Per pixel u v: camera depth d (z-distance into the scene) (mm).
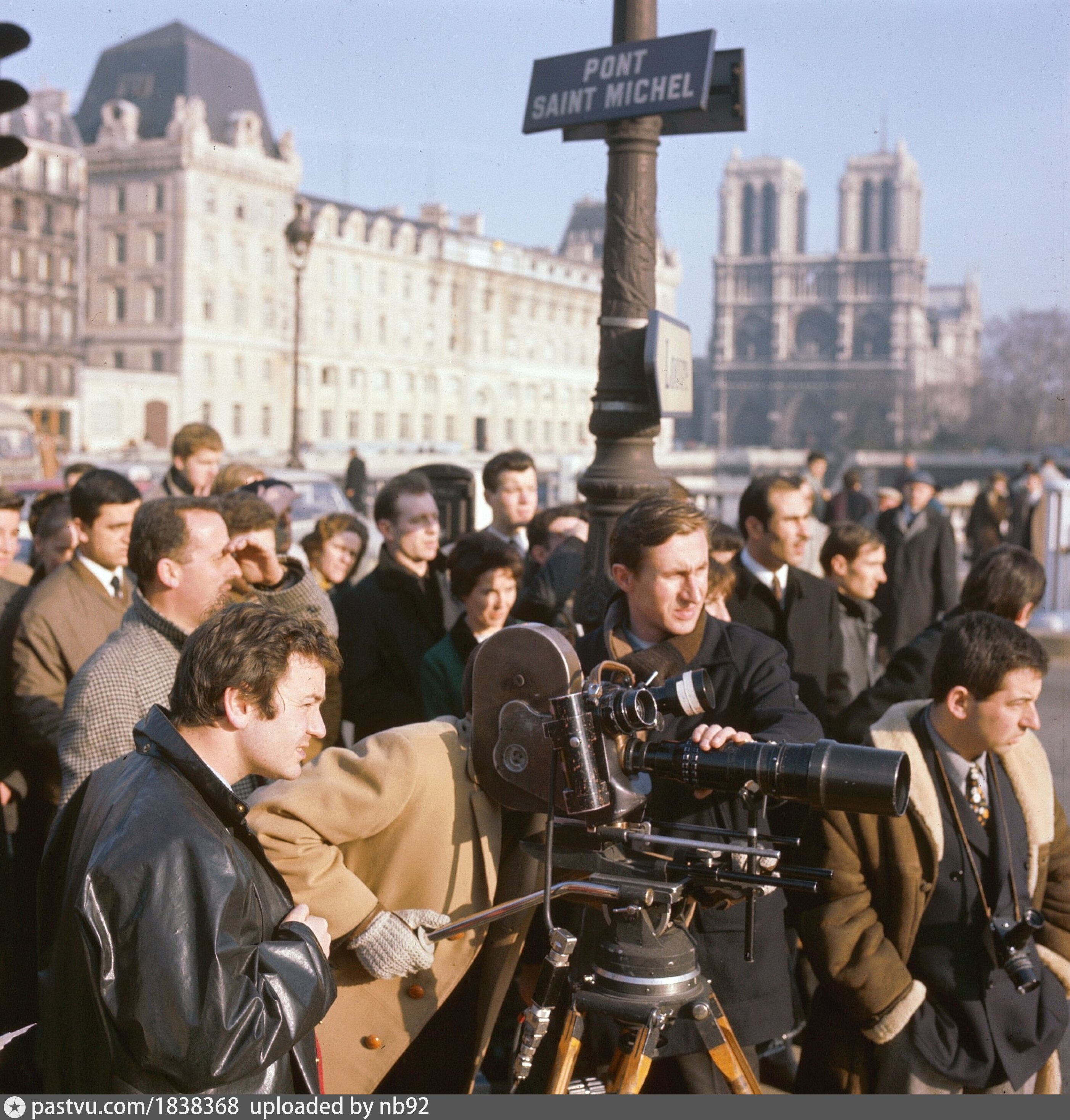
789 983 2932
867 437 140875
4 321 66562
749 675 2891
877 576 5160
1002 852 2859
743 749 2232
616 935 2354
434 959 2551
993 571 3732
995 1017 2811
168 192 75188
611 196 4020
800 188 180875
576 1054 2484
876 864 2859
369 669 4570
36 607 3969
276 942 2045
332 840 2475
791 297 173750
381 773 2480
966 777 2900
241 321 79312
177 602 3078
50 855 2283
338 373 86812
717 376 175500
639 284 4016
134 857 1923
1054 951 2967
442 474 9953
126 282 76625
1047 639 11836
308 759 3865
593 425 4129
